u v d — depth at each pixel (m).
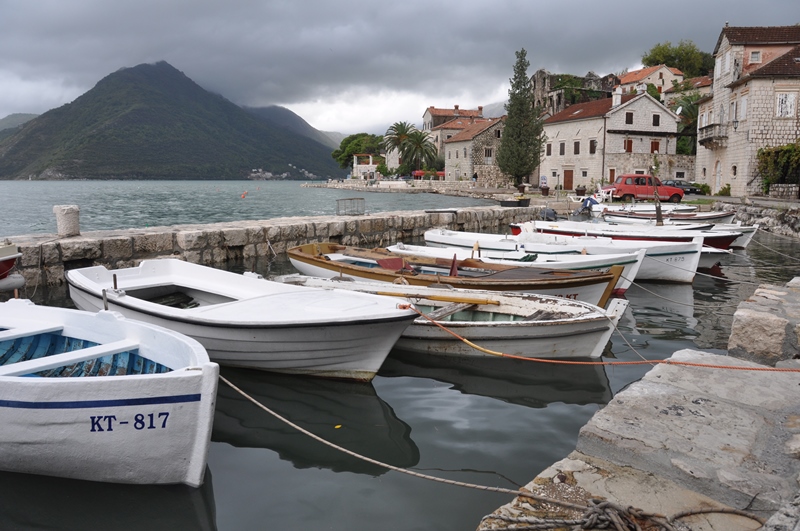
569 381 7.06
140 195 68.00
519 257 13.20
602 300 9.91
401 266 11.01
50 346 6.16
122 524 4.02
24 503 4.25
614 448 3.70
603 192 35.88
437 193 63.72
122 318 5.59
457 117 85.88
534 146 51.44
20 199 57.28
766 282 14.44
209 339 6.95
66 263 13.19
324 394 6.63
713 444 3.69
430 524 4.03
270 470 4.86
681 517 3.09
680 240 16.16
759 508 3.11
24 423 4.30
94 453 4.30
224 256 16.42
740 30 37.62
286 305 7.14
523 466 4.88
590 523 3.02
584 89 70.81
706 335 9.31
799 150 32.38
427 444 5.32
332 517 4.13
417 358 7.95
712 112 41.50
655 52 81.44
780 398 4.44
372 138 121.38
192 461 4.34
